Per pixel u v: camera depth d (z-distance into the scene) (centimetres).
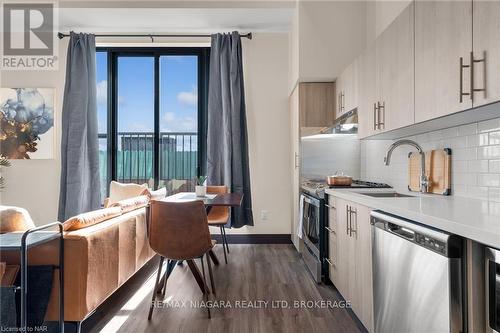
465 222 100
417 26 171
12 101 437
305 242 320
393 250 140
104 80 449
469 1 130
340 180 280
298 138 357
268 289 262
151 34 431
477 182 170
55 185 436
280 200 434
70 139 407
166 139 460
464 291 100
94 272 188
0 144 434
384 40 214
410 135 240
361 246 185
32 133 435
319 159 353
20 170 436
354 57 338
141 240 276
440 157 200
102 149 449
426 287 114
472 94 128
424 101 165
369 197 188
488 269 93
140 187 388
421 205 147
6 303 157
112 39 433
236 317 213
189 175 462
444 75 147
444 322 103
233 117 410
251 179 435
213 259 329
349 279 208
